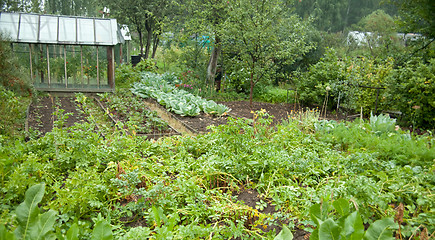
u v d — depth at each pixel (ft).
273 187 13.32
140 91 43.01
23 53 40.11
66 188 10.87
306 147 18.98
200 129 27.71
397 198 12.64
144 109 31.53
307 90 40.73
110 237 7.77
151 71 59.41
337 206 8.78
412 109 30.63
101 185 11.31
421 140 18.86
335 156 16.93
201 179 13.55
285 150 17.89
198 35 51.34
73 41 41.06
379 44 65.16
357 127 22.74
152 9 64.23
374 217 11.34
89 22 43.50
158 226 9.23
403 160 16.61
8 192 10.54
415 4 36.96
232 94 47.88
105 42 41.98
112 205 11.91
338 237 7.43
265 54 38.63
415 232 9.82
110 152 15.51
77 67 42.14
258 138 19.66
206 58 53.52
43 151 15.21
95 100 39.58
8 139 17.04
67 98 39.70
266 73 39.01
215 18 48.42
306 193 12.06
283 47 38.58
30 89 23.22
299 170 14.90
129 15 65.41
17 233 7.15
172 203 11.62
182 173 13.43
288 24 38.99
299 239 10.39
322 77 40.45
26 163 12.00
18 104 23.15
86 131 16.65
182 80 51.08
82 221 10.39
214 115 34.63
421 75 30.53
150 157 16.07
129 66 54.08
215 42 48.47
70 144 14.67
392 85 32.17
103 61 42.91
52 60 41.24
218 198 12.47
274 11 37.29
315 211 8.98
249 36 36.47
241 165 15.14
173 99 37.22
